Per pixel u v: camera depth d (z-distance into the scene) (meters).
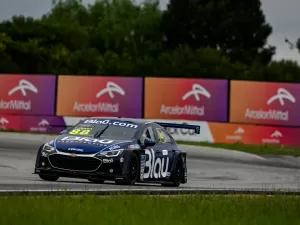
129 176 54.34
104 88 135.38
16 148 99.50
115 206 37.66
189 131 130.25
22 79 137.50
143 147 56.69
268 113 130.75
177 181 62.34
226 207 40.22
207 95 132.50
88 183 56.56
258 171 90.56
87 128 57.12
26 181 55.34
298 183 77.25
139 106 134.62
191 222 33.66
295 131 130.38
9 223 30.66
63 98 136.12
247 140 130.12
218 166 93.25
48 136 121.31
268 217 36.59
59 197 40.09
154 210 36.69
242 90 131.50
